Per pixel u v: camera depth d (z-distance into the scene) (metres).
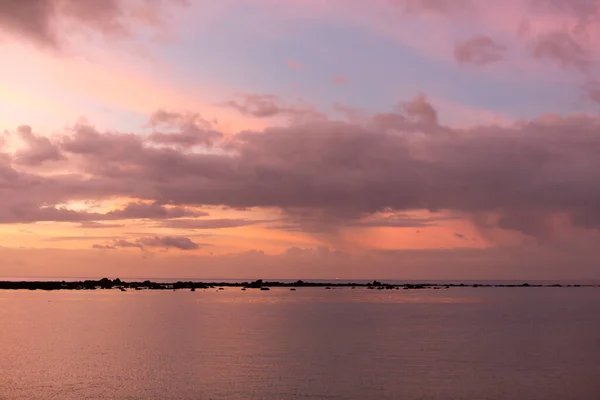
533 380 39.97
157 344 55.38
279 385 38.25
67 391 36.56
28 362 45.56
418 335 63.09
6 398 35.03
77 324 72.94
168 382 38.97
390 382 39.16
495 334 64.31
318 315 89.00
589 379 40.31
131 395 35.75
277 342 57.16
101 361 46.06
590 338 61.25
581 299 149.75
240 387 37.69
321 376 40.84
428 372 42.34
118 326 70.94
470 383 38.94
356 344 55.91
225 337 60.78
